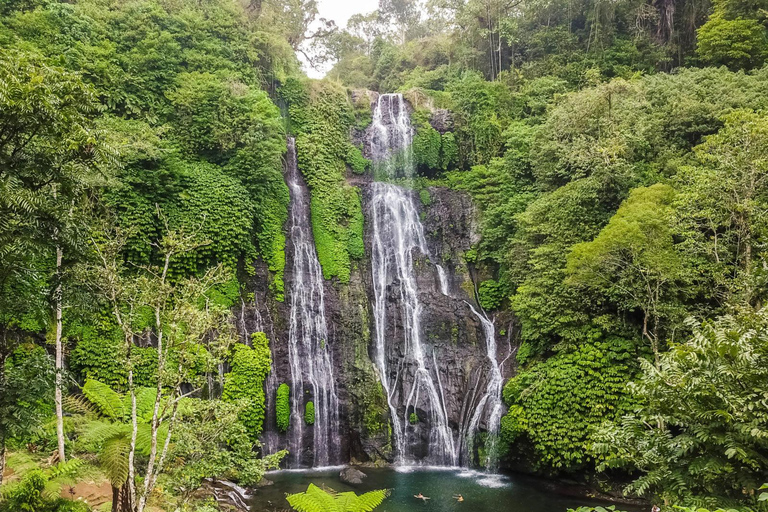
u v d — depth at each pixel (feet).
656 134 71.72
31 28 65.77
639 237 51.44
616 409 53.52
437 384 73.10
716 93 73.41
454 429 69.15
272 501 50.21
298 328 72.84
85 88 29.55
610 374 55.11
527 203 77.51
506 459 62.69
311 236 82.84
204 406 38.42
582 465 54.90
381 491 32.35
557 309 62.13
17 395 29.94
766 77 75.41
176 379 30.48
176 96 74.38
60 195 31.32
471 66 125.29
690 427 24.67
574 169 73.46
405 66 147.84
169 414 36.73
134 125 66.03
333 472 62.39
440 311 79.00
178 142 73.00
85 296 32.27
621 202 65.36
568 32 113.19
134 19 77.87
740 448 21.86
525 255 72.95
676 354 26.63
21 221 27.76
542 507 50.01
